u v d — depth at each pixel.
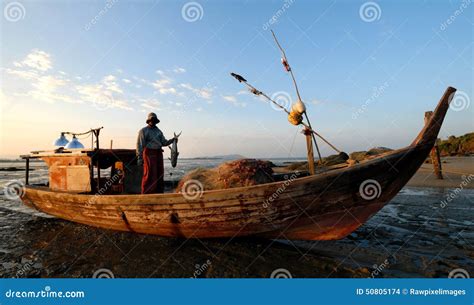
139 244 5.93
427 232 6.32
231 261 4.98
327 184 4.96
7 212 9.90
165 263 4.98
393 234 6.27
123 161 8.06
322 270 4.60
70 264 5.07
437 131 4.89
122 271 4.74
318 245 5.68
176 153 7.31
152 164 6.83
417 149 4.88
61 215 7.96
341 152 5.94
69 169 7.75
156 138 6.93
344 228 5.44
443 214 7.90
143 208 6.00
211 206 5.38
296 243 5.80
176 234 6.04
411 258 4.92
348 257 5.05
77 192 7.52
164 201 5.72
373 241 5.84
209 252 5.40
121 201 6.24
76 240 6.35
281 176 6.55
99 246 5.90
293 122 5.96
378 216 7.93
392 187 5.10
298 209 5.14
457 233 6.20
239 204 5.22
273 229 5.44
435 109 4.91
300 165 19.59
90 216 7.04
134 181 8.05
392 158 4.91
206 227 5.63
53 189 8.15
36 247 5.95
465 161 24.44
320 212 5.19
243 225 5.41
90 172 7.33
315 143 6.11
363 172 4.93
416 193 11.55
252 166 5.83
